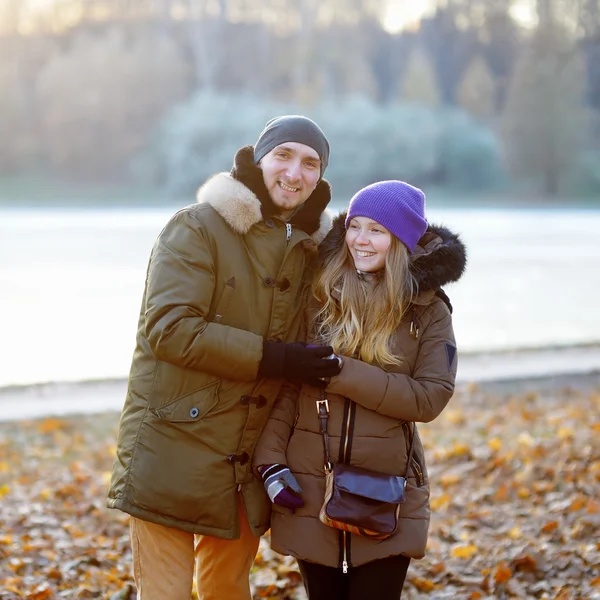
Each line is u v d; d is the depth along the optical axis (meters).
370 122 51.47
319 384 3.17
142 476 3.20
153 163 52.62
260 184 3.31
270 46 65.75
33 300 14.46
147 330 3.18
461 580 4.59
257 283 3.30
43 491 6.28
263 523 3.30
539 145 55.75
